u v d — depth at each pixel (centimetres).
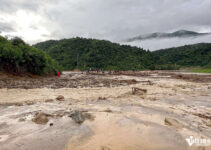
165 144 264
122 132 312
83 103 618
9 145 263
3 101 634
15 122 383
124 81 1605
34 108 529
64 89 1008
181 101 689
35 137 296
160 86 1226
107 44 11881
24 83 1231
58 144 268
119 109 519
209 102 672
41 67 2075
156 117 425
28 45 2114
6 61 1576
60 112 473
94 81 1573
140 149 246
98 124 357
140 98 739
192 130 345
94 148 251
